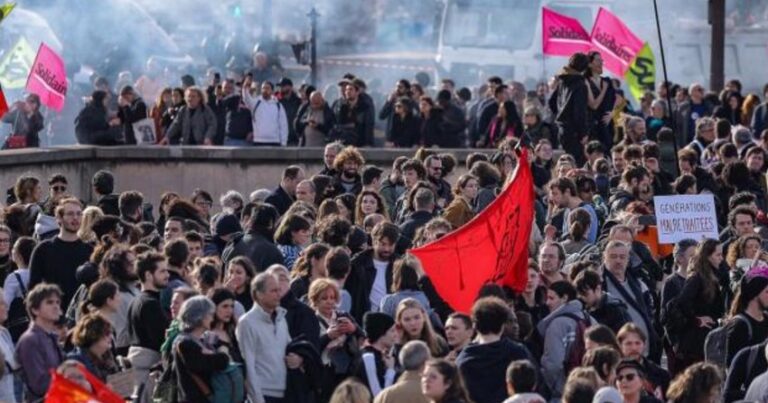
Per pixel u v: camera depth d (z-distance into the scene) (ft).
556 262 116.98
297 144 217.97
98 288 106.73
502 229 113.70
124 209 141.49
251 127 213.25
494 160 164.66
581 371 90.74
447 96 214.90
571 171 155.53
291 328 106.93
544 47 224.94
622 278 123.44
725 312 124.16
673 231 145.59
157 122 212.64
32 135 212.23
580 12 276.62
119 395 96.73
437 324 113.19
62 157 196.03
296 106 220.84
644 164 167.22
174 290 107.34
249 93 214.48
